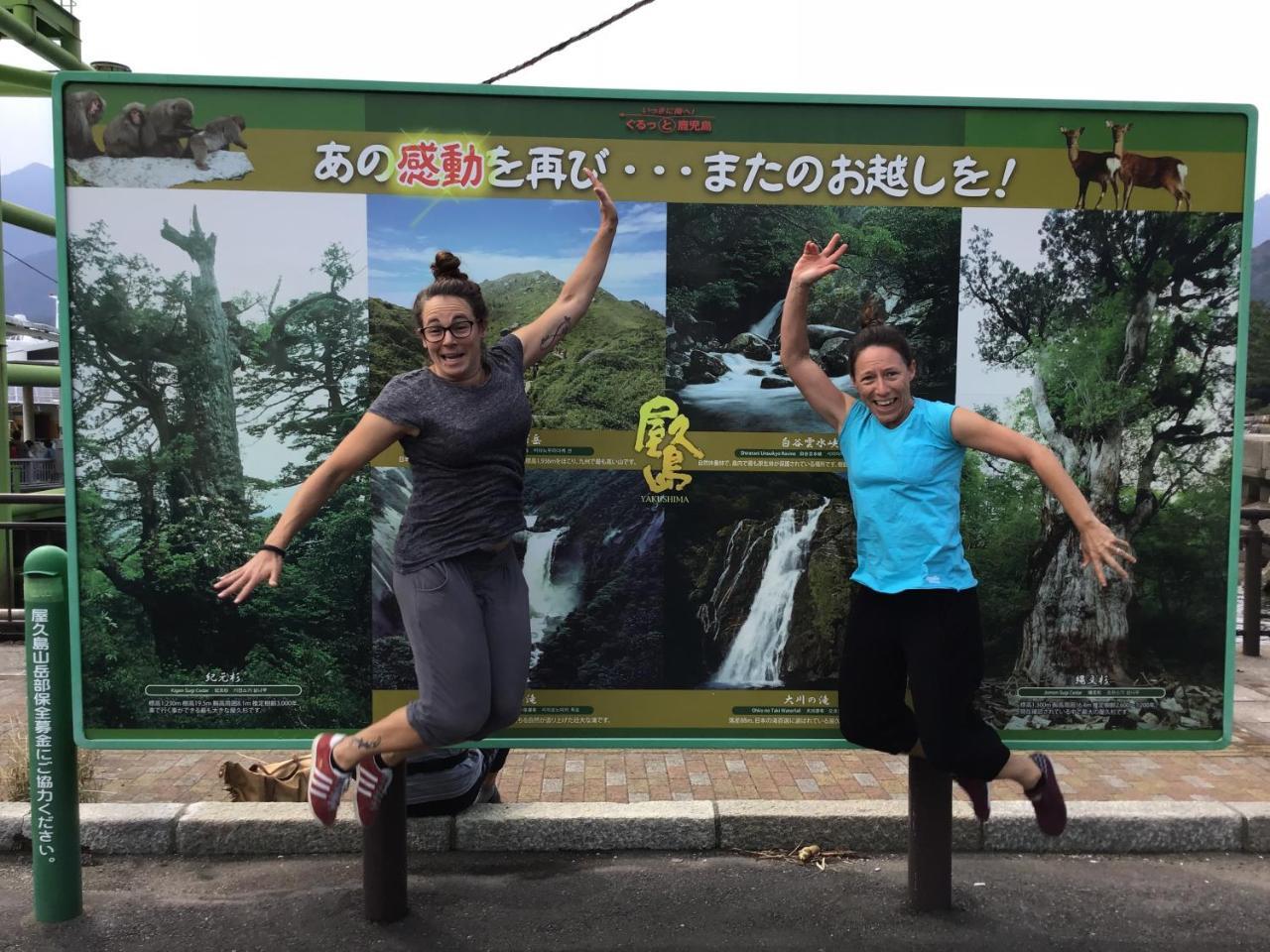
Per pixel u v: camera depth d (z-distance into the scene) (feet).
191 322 10.23
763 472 10.64
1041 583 10.77
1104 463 10.63
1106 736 10.84
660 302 10.42
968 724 9.36
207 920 10.25
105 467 10.30
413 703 9.08
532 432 10.52
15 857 11.75
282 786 12.58
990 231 10.39
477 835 11.87
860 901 10.70
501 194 10.25
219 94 10.02
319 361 10.34
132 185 10.05
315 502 8.67
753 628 10.77
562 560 10.65
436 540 8.84
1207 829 11.88
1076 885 11.07
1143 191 10.37
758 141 10.27
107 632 10.44
